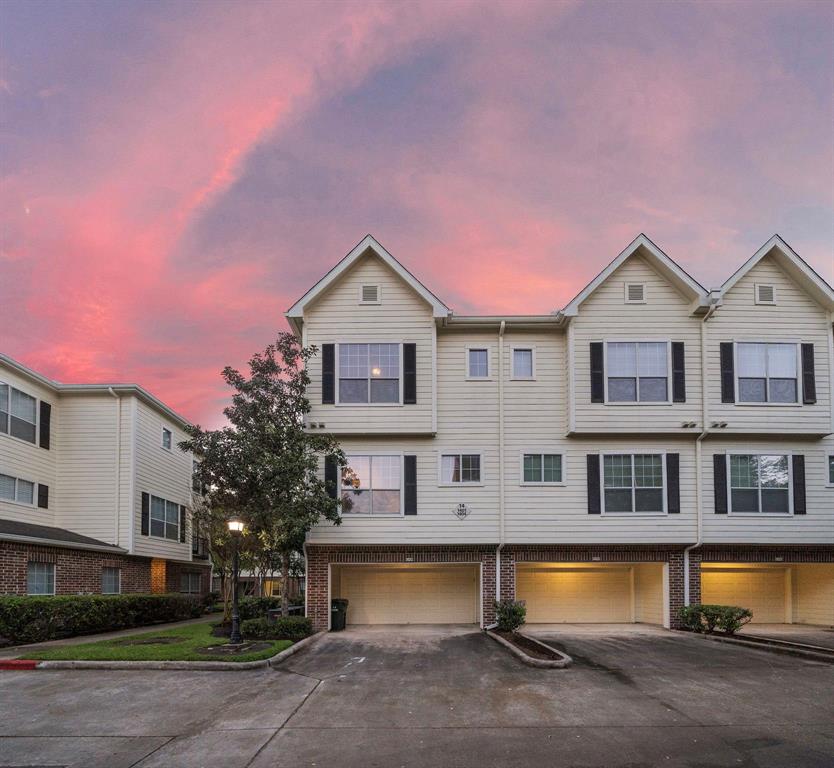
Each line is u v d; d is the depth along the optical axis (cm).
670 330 1933
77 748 795
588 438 1936
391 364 1933
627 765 732
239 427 1800
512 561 1911
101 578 2338
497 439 1945
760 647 1517
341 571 2102
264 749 788
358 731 857
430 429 1897
